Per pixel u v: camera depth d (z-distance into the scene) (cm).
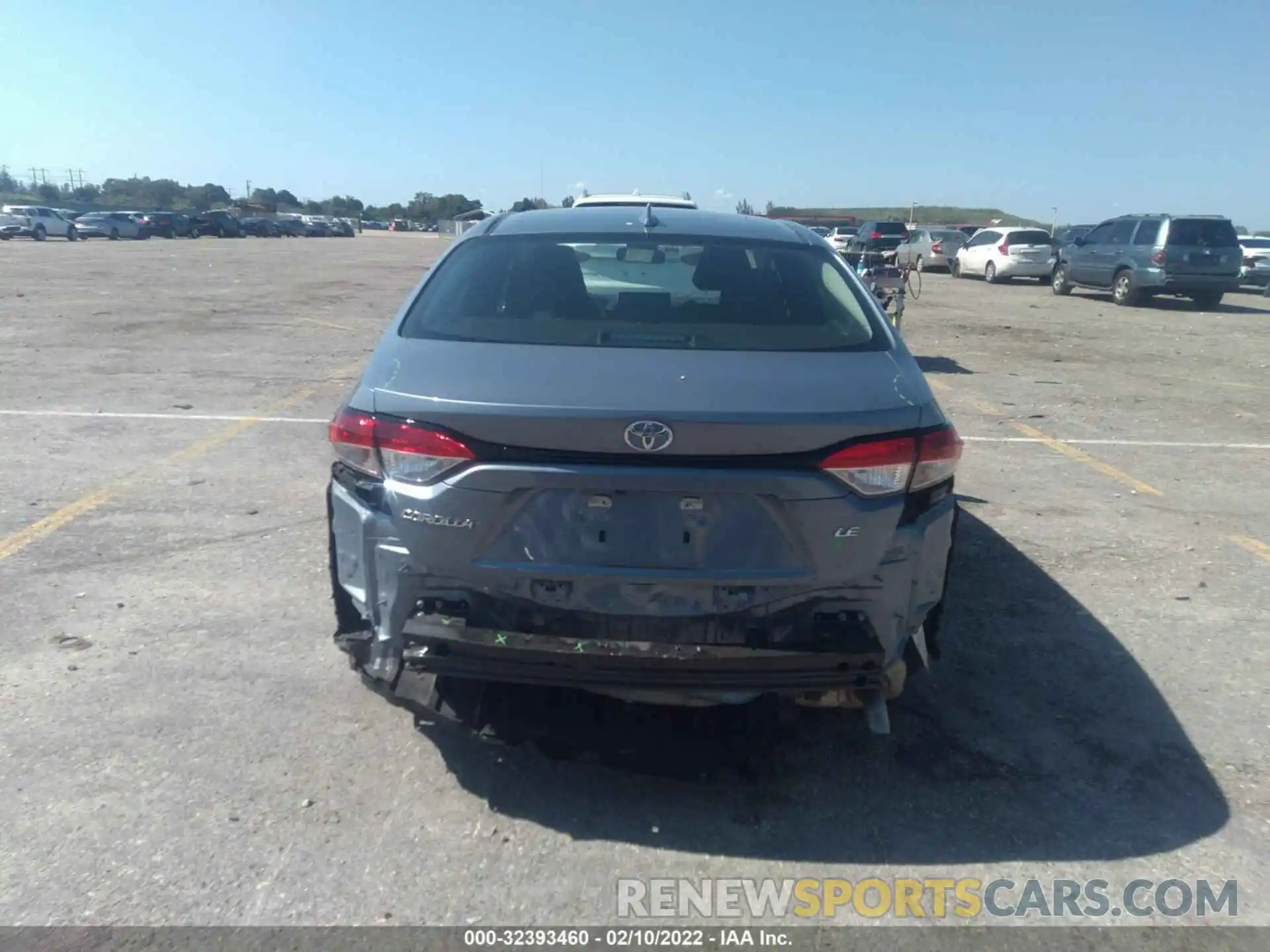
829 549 298
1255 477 742
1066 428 901
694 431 289
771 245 416
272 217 7050
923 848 317
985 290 2698
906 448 304
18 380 966
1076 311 2088
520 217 448
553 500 295
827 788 345
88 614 457
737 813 331
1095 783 353
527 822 322
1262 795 348
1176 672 433
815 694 316
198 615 459
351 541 321
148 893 286
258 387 970
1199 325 1850
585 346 336
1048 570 543
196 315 1551
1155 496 686
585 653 294
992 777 354
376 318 1584
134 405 874
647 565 296
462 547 299
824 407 299
